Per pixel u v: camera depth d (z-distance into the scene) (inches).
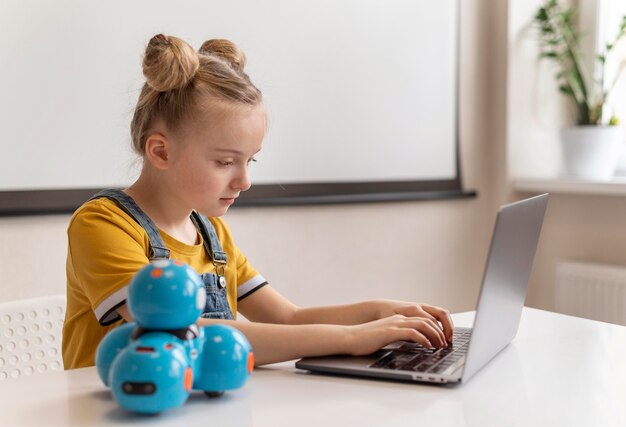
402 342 42.8
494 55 103.4
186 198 42.7
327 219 90.8
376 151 94.4
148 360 29.1
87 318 45.0
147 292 29.8
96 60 73.3
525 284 42.5
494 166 104.6
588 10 104.5
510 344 43.7
